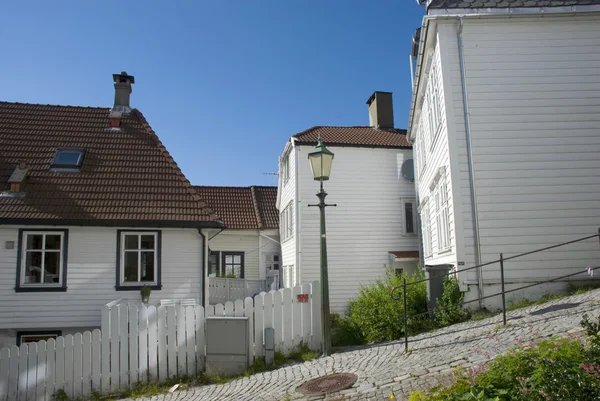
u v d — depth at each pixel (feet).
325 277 34.27
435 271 39.60
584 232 36.83
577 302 30.58
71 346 32.42
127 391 31.89
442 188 43.06
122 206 49.08
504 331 27.35
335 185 74.95
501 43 39.27
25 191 49.03
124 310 33.14
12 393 31.68
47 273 46.68
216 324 32.83
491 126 38.17
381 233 74.74
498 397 14.71
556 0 39.70
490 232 36.81
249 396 26.11
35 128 57.31
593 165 37.63
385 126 88.28
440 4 39.81
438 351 26.84
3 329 44.93
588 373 14.21
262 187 110.11
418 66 47.37
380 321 39.68
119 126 59.57
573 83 38.68
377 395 21.36
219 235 98.17
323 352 33.55
